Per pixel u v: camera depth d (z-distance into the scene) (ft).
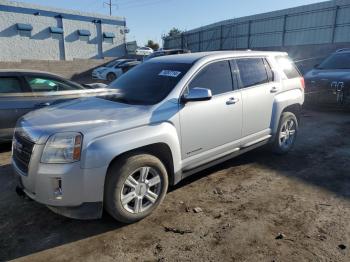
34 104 19.72
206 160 13.93
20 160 11.34
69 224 11.66
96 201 10.49
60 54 107.65
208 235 10.84
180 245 10.36
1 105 18.88
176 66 14.15
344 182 14.85
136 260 9.73
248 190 14.11
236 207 12.64
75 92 20.06
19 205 13.02
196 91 12.39
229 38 111.24
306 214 12.03
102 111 12.00
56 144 10.19
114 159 10.91
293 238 10.56
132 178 11.25
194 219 11.82
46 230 11.30
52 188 10.20
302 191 13.97
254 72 16.29
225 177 15.55
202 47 125.18
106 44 118.52
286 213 12.14
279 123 17.63
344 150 19.44
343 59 31.89
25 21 98.53
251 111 15.65
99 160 10.23
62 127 10.57
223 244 10.34
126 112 11.71
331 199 13.20
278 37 94.27
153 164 11.61
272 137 17.48
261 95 16.17
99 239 10.77
